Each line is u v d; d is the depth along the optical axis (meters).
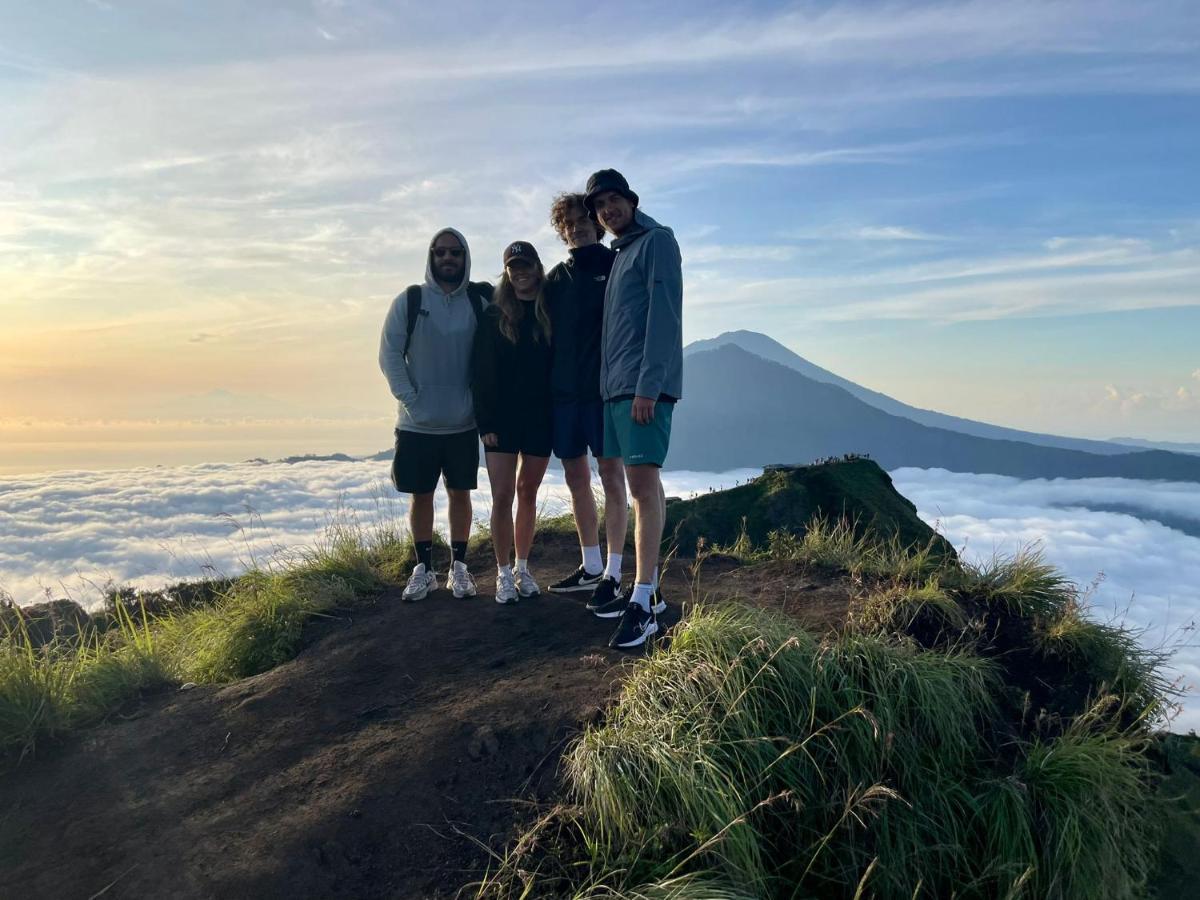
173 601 6.67
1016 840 2.88
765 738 2.91
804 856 2.83
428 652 4.28
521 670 3.88
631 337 4.07
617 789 2.81
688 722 3.09
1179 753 3.60
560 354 4.62
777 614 3.89
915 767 3.10
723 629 3.53
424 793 3.06
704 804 2.75
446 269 4.85
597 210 4.18
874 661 3.41
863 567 5.12
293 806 3.07
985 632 4.15
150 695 4.30
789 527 6.84
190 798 3.19
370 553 6.54
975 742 3.30
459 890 2.63
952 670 3.51
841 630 3.92
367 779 3.17
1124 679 3.79
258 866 2.75
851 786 2.96
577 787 2.92
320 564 5.77
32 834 3.03
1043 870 2.86
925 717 3.24
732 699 3.13
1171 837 3.14
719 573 5.48
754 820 2.85
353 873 2.73
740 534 6.94
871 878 2.79
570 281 4.60
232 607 5.54
